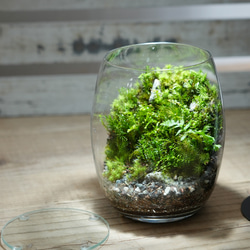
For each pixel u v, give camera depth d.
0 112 1.03
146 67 0.68
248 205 0.72
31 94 1.02
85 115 1.03
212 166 0.66
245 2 1.00
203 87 0.64
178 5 1.00
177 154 0.64
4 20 1.03
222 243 0.66
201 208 0.72
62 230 0.68
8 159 0.85
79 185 0.78
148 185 0.65
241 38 1.01
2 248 0.66
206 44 1.01
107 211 0.72
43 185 0.78
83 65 1.07
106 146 0.66
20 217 0.71
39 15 1.03
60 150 0.88
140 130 0.63
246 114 1.00
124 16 1.04
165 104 0.63
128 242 0.67
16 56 1.01
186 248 0.65
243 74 1.02
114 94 0.65
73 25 1.00
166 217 0.67
